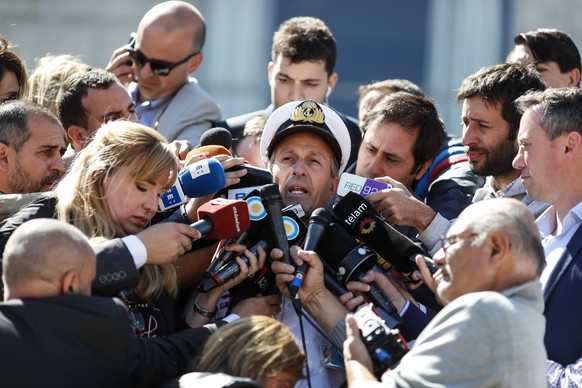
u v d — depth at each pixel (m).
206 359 12.02
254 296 13.78
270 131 14.62
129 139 13.10
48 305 11.38
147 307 13.25
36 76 17.91
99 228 12.95
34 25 44.78
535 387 11.23
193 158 14.43
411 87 20.08
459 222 11.95
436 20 42.28
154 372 12.08
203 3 42.59
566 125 13.94
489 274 11.70
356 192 14.51
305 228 13.77
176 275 13.62
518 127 15.83
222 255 13.38
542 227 14.45
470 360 11.21
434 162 17.70
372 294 13.36
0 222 13.51
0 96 16.84
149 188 13.11
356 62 42.66
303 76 19.22
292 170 14.28
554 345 13.27
